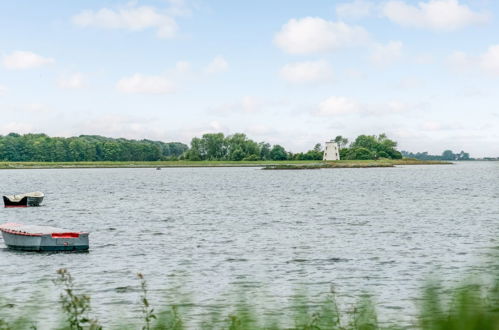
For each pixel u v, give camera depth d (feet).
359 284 70.59
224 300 62.69
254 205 196.03
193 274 78.02
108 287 70.44
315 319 34.55
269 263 85.56
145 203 208.95
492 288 29.22
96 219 154.81
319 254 92.84
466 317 21.81
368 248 98.32
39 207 195.62
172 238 113.80
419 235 114.42
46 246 96.17
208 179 433.89
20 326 38.78
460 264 82.17
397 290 67.00
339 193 259.19
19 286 71.31
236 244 104.88
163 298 64.39
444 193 252.62
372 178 433.07
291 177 461.78
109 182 395.34
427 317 23.48
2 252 95.91
